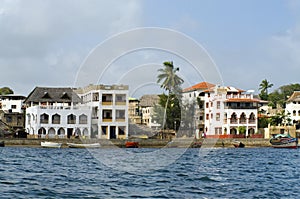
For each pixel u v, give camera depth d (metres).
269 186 26.20
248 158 51.19
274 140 83.94
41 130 79.19
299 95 117.31
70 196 21.47
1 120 96.81
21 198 20.70
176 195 22.27
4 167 34.72
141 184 25.55
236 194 23.06
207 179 28.69
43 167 35.09
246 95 95.44
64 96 88.69
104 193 22.42
